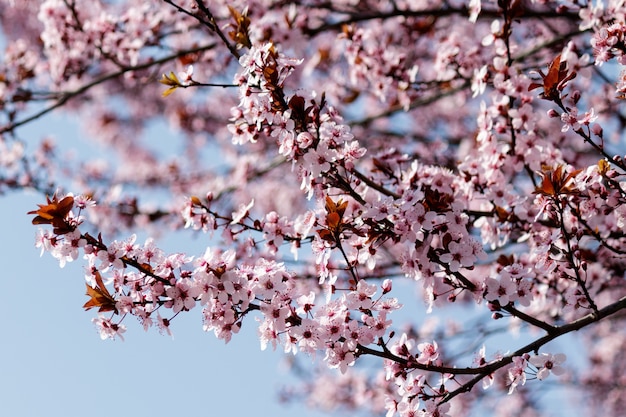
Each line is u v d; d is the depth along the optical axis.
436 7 7.51
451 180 4.64
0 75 7.25
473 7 5.12
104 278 3.54
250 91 3.73
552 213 3.82
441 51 5.80
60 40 6.88
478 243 3.59
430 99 7.17
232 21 6.61
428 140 8.80
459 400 8.61
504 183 4.56
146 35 6.82
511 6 4.66
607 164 3.66
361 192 4.35
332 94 7.61
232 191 8.57
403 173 4.59
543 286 5.07
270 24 6.41
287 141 3.63
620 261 5.35
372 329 3.56
